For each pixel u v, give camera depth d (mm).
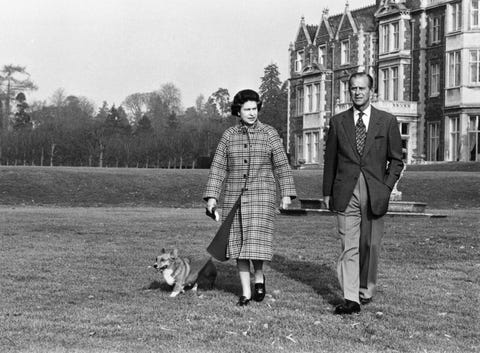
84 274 10156
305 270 10766
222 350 6145
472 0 46844
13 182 34125
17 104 122000
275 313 7715
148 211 26625
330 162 8297
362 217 8125
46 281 9586
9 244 13719
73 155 70438
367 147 8070
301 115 64938
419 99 51406
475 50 46625
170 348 6180
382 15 54312
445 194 32031
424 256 12242
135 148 70312
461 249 13070
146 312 7680
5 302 8156
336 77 60938
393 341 6613
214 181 8438
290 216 22172
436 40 50438
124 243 14078
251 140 8359
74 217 21578
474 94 46500
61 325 7000
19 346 6176
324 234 15930
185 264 8766
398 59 52562
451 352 6258
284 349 6246
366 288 8266
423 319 7559
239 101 8445
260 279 8406
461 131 47000
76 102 143000
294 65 67000
